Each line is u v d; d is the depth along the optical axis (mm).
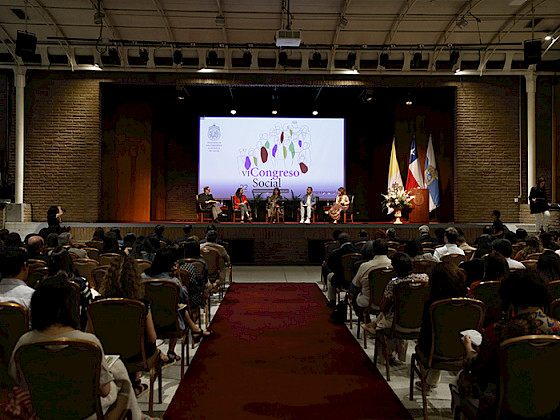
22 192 13641
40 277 4906
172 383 4262
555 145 14117
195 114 16922
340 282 6598
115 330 3318
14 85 13758
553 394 2326
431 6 11617
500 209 14125
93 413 2375
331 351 5195
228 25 12500
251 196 16422
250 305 7629
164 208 16531
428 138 15867
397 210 13742
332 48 13266
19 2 11414
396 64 13844
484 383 2533
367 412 3637
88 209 13797
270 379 4340
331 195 16641
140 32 12789
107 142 14617
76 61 13578
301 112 17062
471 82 14125
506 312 2529
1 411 2283
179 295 4281
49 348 2252
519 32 12727
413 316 4172
